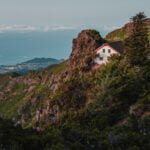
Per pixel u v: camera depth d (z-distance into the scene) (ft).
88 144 325.83
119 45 615.16
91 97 514.68
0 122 315.58
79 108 529.04
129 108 447.01
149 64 517.96
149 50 539.70
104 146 329.52
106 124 432.25
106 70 535.60
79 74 593.42
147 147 345.51
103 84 508.12
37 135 317.63
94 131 368.68
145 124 390.21
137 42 531.09
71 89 558.97
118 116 439.63
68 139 325.01
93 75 556.10
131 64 522.88
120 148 336.70
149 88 469.98
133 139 349.20
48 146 297.33
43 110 631.56
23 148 291.99
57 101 563.89
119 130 380.99
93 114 460.55
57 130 341.21
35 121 640.99
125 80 492.95
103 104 468.34
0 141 283.79
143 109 428.56
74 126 426.10
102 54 597.52
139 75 492.95
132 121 395.55
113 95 472.03
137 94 465.88
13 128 317.42
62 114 507.30
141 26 545.44
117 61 544.21
